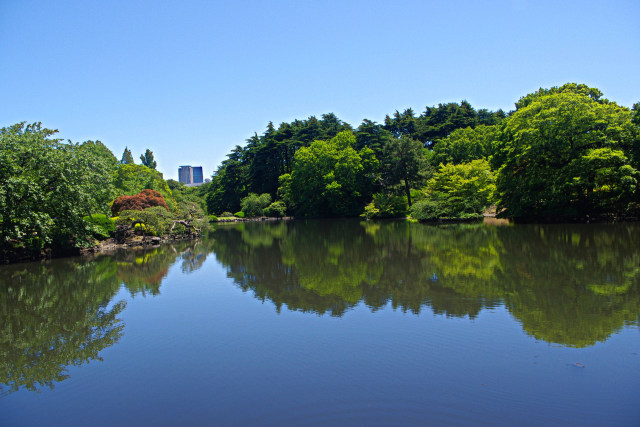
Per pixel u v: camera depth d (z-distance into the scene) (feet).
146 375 21.49
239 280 45.47
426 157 172.04
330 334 26.45
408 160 151.02
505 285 37.73
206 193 281.33
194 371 21.71
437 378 19.86
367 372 20.74
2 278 49.60
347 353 23.25
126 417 17.43
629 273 40.88
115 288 43.04
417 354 22.79
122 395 19.42
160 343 26.14
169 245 85.56
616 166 89.71
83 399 19.21
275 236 100.89
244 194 228.02
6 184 55.11
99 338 27.53
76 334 28.55
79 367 22.94
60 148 64.59
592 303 31.27
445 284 39.14
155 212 94.68
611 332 25.34
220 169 268.00
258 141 234.17
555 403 17.35
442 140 180.75
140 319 31.58
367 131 193.98
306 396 18.51
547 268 44.50
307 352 23.61
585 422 15.89
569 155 94.89
